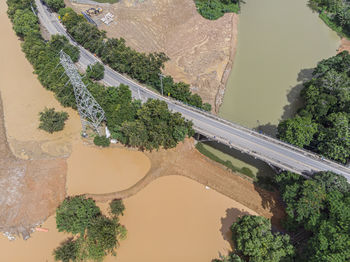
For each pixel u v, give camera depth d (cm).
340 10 16275
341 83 10731
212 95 12594
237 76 13512
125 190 9588
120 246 8338
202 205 9256
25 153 10519
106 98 10881
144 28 16288
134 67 12225
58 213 8388
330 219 7269
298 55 14538
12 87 13088
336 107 10362
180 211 9112
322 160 9275
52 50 13200
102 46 13425
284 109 12044
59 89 11656
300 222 7912
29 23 14812
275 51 14812
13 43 15612
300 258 7300
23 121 11638
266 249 7038
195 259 8106
